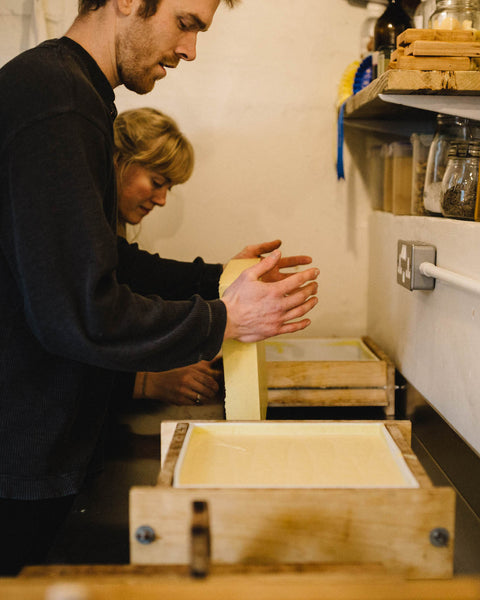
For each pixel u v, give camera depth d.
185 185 1.81
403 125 1.71
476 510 0.94
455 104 1.10
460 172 1.08
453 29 1.07
